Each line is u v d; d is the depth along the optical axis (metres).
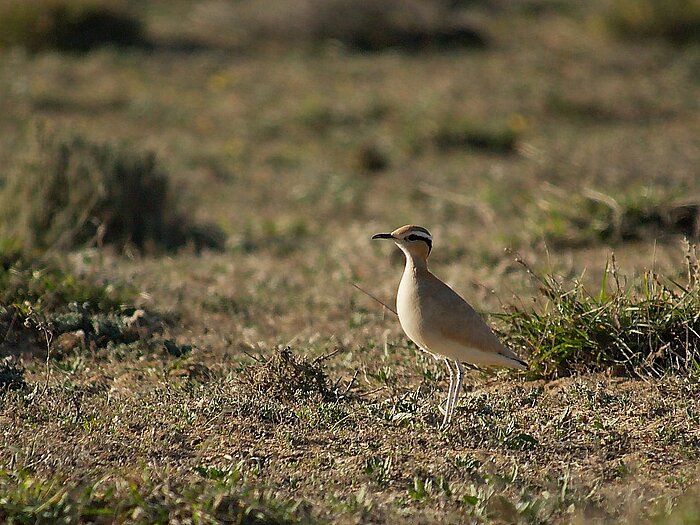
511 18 45.66
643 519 7.32
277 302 14.02
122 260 16.44
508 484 8.01
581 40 41.88
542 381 10.55
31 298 12.49
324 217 22.25
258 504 7.38
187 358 11.34
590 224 17.50
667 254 15.85
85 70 33.88
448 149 28.61
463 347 9.32
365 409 9.56
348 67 36.41
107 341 11.95
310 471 8.27
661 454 8.66
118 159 18.33
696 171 24.19
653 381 10.13
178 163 25.67
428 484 7.91
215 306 13.70
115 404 9.66
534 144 27.89
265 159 27.05
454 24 40.88
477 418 9.26
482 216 21.38
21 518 7.15
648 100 33.25
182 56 36.72
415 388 10.42
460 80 34.78
